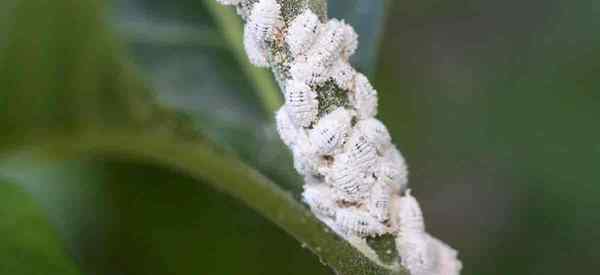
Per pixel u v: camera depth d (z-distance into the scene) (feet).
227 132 0.36
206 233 0.43
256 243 0.42
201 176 0.32
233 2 0.26
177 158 0.33
